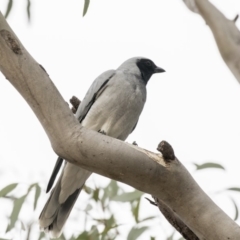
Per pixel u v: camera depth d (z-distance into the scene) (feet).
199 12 16.43
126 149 18.83
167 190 18.94
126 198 28.68
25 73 19.17
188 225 19.45
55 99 19.19
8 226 28.22
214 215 18.80
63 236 29.45
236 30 15.76
